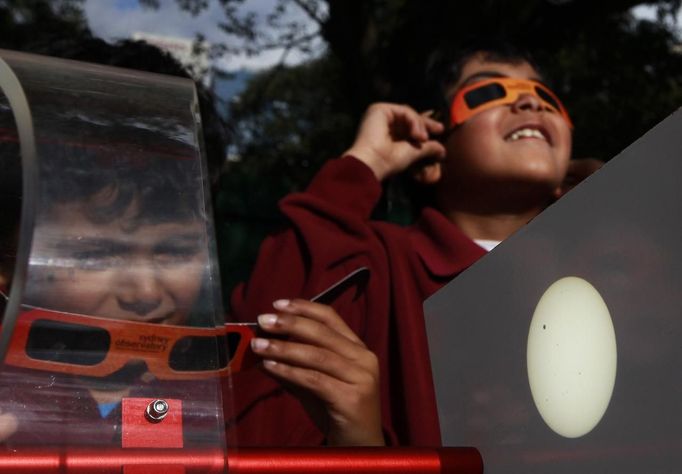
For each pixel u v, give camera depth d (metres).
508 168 1.86
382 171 1.97
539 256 0.80
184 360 0.66
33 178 0.63
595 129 6.10
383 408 1.49
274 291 1.70
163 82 0.74
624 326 0.68
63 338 0.63
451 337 0.95
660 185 0.64
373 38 5.51
